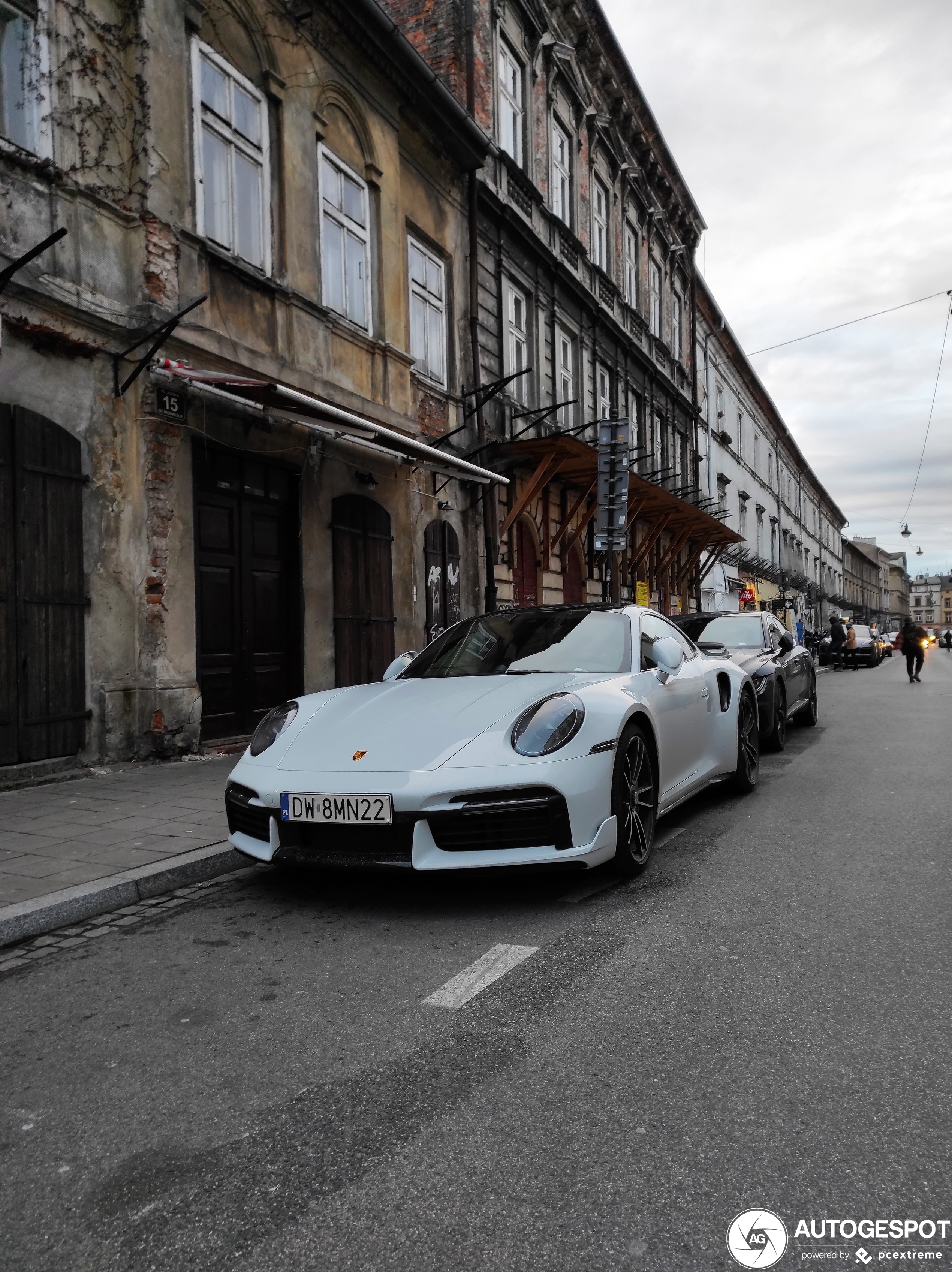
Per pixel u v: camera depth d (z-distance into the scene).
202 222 7.79
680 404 27.44
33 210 6.30
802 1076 2.25
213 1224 1.72
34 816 5.29
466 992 2.82
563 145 18.66
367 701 4.34
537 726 3.74
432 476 12.23
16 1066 2.42
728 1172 1.84
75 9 6.70
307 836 3.71
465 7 13.99
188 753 7.38
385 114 10.95
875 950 3.15
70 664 6.57
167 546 7.23
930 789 6.29
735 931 3.38
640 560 21.95
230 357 7.91
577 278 17.89
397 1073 2.30
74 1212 1.77
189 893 4.11
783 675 8.79
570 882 4.08
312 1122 2.07
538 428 16.16
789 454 51.00
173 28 7.46
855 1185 1.79
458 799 3.52
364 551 10.38
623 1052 2.39
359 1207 1.75
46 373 6.43
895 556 136.12
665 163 24.94
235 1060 2.41
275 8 8.88
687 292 28.81
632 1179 1.82
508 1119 2.06
